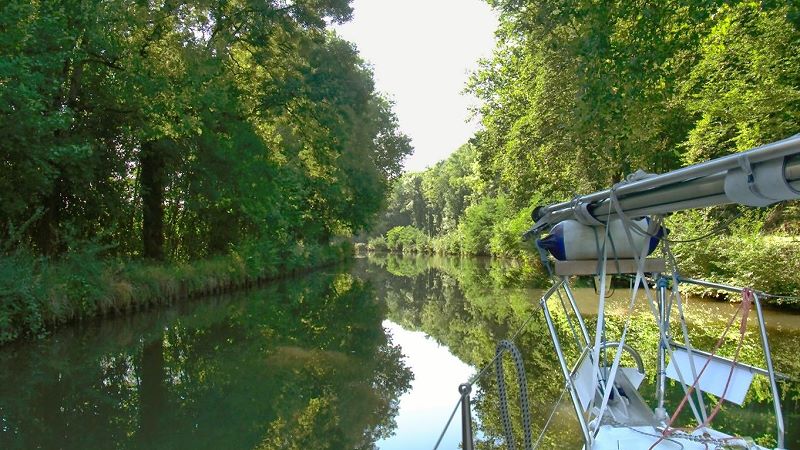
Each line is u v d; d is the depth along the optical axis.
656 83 10.60
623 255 4.48
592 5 10.23
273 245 29.48
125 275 17.42
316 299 23.81
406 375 11.12
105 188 18.41
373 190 39.69
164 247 23.56
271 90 22.88
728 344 10.89
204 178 20.22
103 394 9.63
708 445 4.18
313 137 25.12
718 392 4.71
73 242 15.62
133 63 16.66
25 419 8.34
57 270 14.92
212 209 23.38
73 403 9.12
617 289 20.20
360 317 19.03
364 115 37.47
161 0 17.89
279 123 24.39
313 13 22.94
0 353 12.27
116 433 7.80
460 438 7.49
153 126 17.62
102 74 17.30
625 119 11.31
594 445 4.21
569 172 22.31
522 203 32.38
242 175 20.94
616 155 15.95
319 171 30.17
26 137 12.91
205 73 18.22
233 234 25.78
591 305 17.05
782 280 14.99
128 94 16.70
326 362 12.24
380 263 54.75
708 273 17.22
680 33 10.00
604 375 4.87
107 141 18.25
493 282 30.44
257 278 27.59
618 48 9.97
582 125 12.11
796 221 17.03
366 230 44.31
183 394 9.71
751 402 7.41
